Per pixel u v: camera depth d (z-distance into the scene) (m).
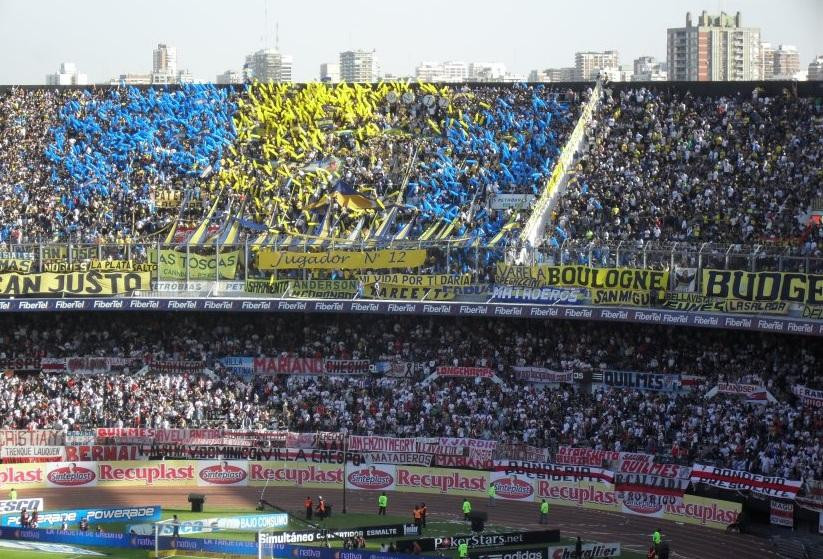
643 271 86.19
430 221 99.56
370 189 102.56
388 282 92.50
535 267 89.56
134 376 94.12
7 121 113.50
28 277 93.38
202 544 69.12
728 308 83.62
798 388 81.88
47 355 95.75
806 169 95.62
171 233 100.69
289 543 68.38
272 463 86.25
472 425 85.88
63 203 105.12
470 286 91.31
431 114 109.94
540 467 81.88
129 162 109.06
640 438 81.69
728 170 97.62
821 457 75.44
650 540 73.00
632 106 106.50
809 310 81.06
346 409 89.81
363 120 110.38
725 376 84.75
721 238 92.06
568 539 72.69
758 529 74.25
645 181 98.81
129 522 76.25
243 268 94.75
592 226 95.88
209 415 89.81
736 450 78.50
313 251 93.81
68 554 69.38
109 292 93.81
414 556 64.38
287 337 95.88
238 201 103.50
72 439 87.12
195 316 97.50
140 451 87.44
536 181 101.62
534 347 91.19
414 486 84.12
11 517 74.56
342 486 85.25
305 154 107.69
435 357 92.69
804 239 89.00
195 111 113.44
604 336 90.12
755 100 103.06
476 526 74.44
